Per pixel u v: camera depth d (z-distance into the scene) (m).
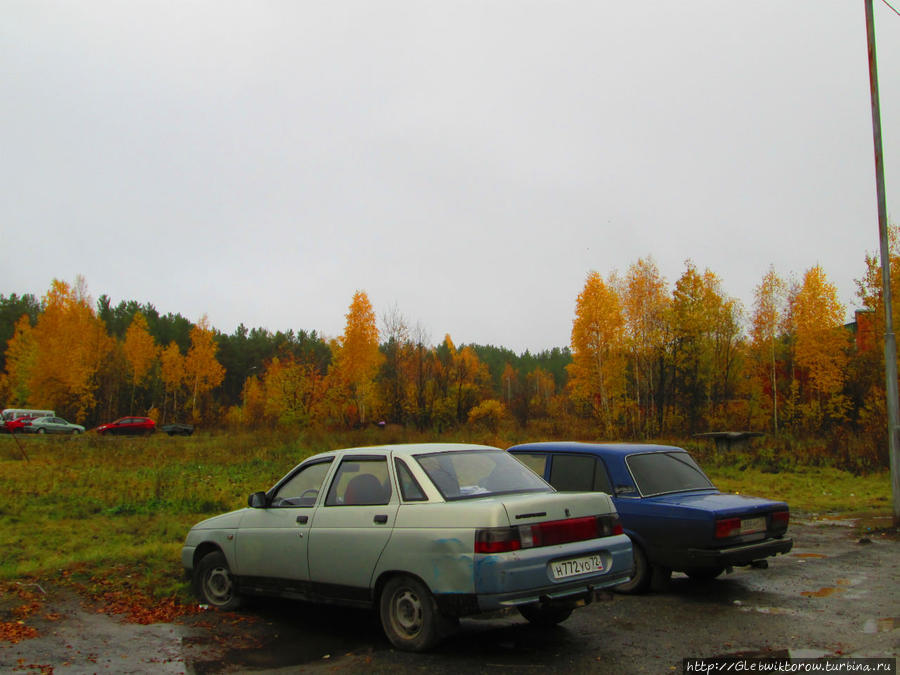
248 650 5.46
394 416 54.31
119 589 7.41
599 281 48.06
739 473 22.22
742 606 6.82
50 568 8.35
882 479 20.70
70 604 6.83
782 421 49.06
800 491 18.41
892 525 12.43
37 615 6.40
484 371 83.75
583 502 5.58
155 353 85.94
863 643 5.45
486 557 4.88
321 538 5.94
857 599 7.09
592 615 6.51
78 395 65.50
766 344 50.06
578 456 8.27
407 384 55.25
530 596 4.93
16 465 24.39
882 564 9.10
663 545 7.25
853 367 44.25
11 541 11.02
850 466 22.66
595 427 45.28
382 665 4.98
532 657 5.16
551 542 5.20
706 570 7.81
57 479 19.58
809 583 7.93
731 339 52.25
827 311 44.81
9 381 72.25
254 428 52.12
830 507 15.50
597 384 47.97
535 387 100.25
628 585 7.48
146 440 39.91
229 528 6.88
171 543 10.84
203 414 74.25
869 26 12.95
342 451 6.42
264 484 19.02
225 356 104.69
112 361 74.44
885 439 22.91
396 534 5.42
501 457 6.39
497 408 51.59
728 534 6.98
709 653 5.22
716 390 52.47
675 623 6.16
